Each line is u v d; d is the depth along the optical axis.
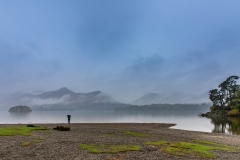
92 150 13.73
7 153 12.32
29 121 64.69
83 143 16.28
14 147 13.91
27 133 20.56
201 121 69.44
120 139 19.28
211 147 16.61
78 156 12.13
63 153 12.73
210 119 81.12
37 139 17.30
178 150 14.67
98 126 37.34
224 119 79.69
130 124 48.19
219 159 12.80
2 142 15.51
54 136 19.61
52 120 70.50
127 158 12.13
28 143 15.28
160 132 29.08
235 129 42.81
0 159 11.04
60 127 25.97
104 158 11.94
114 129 30.69
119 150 14.02
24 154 12.22
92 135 21.75
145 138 20.91
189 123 59.84
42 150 13.35
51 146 14.67
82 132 24.73
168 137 22.92
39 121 64.56
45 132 22.62
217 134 30.22
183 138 22.64
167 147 15.71
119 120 75.19
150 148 15.20
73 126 35.66
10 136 18.41
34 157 11.66
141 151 14.10
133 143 17.17
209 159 12.71
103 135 22.22
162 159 12.16
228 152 15.03
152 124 50.69
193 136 25.53
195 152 14.31
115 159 11.82
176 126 48.16
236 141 22.27
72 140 17.53
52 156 11.97
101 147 14.89
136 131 28.75
